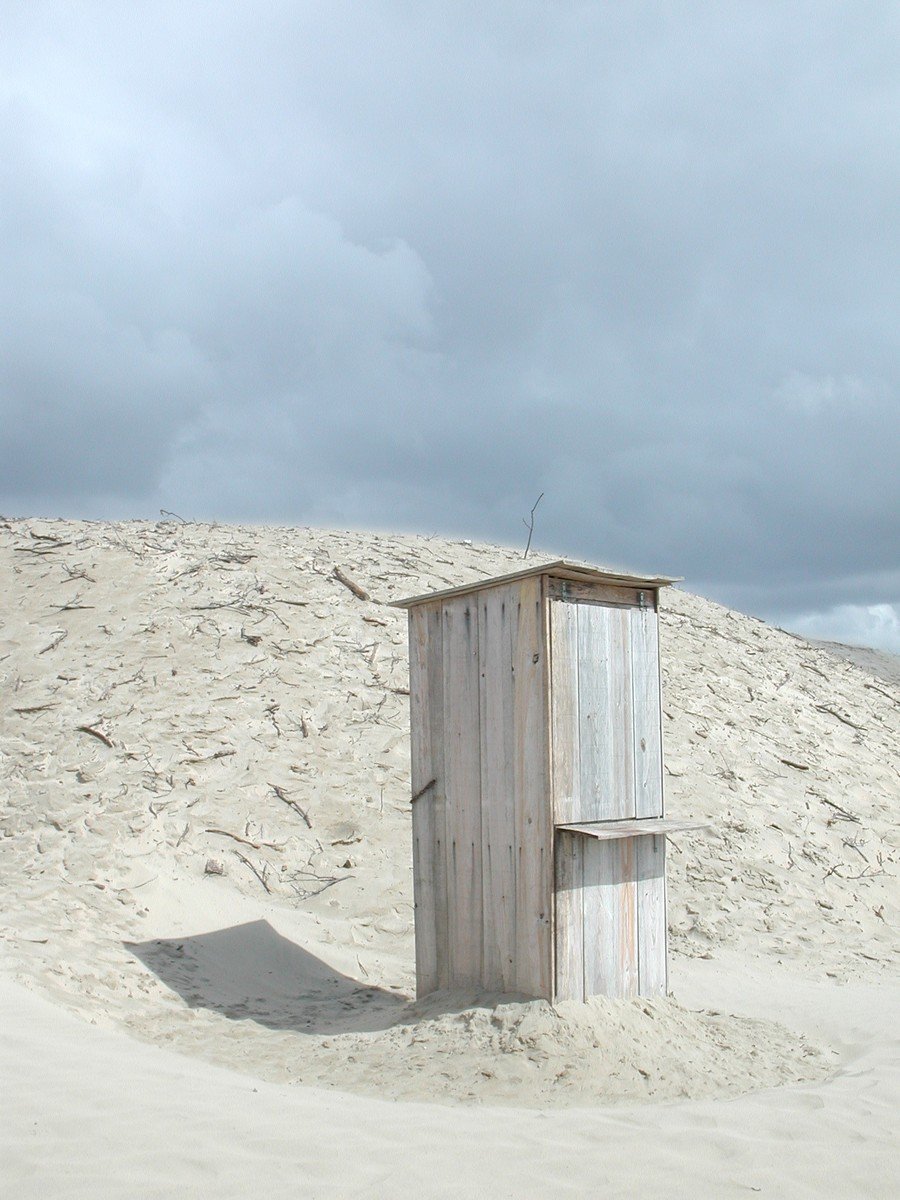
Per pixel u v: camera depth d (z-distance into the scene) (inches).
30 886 302.8
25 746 416.2
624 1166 148.8
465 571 665.6
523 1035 209.0
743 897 411.2
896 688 818.8
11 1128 143.9
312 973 297.6
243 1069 208.7
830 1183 147.1
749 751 558.3
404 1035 221.0
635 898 242.1
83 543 617.6
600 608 243.4
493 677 240.8
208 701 465.4
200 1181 134.0
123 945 278.1
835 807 524.4
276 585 583.2
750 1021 257.6
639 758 249.0
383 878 371.2
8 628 520.4
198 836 370.3
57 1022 204.5
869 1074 209.0
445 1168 144.6
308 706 479.5
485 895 238.1
